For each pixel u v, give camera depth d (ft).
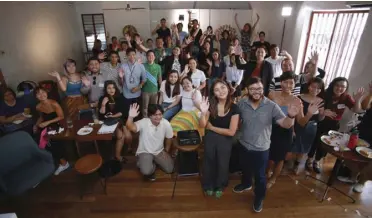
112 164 8.77
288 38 17.76
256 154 6.49
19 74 13.96
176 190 8.20
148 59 11.96
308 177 8.73
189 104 10.24
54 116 9.02
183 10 23.45
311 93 7.98
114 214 7.23
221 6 24.52
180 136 7.67
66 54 20.54
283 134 7.09
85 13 23.32
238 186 8.04
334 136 7.79
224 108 6.74
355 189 7.92
